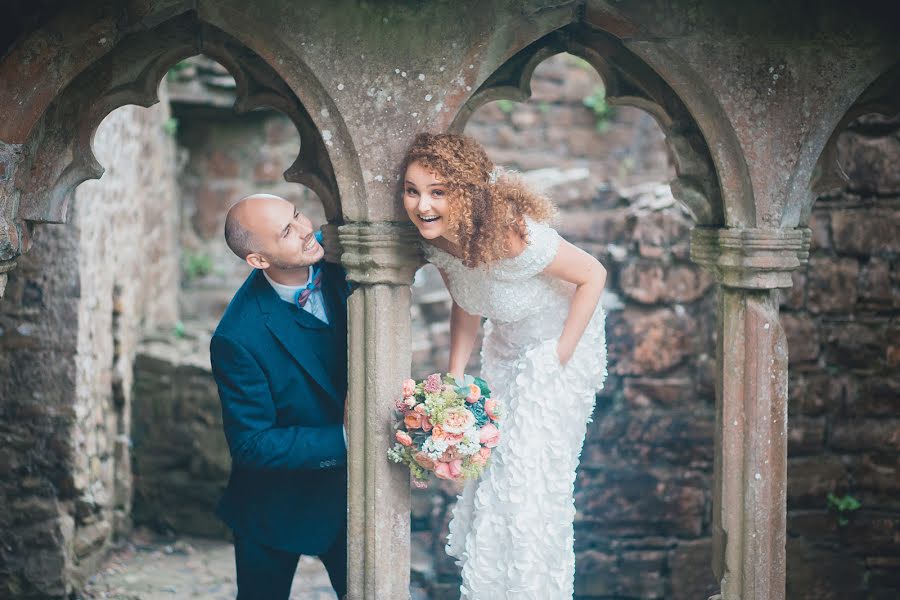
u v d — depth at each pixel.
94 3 3.13
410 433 3.15
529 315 3.31
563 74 8.39
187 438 5.76
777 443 3.46
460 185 2.99
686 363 5.34
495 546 3.29
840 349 5.08
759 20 3.25
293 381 3.51
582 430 3.43
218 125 7.49
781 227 3.34
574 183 6.42
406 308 3.30
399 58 3.18
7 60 3.12
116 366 5.53
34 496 4.83
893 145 4.95
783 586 3.51
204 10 3.14
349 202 3.24
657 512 5.32
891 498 5.09
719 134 3.32
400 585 3.38
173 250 7.22
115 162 5.52
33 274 4.80
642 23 3.22
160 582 5.13
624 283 5.36
